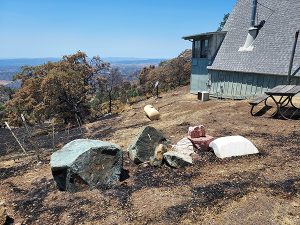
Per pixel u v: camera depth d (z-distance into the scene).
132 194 6.20
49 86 22.16
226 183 6.13
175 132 10.70
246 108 13.70
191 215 5.16
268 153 7.62
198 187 6.12
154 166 7.55
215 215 5.09
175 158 7.24
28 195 6.90
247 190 5.75
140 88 34.06
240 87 17.56
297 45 14.98
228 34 19.91
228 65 18.30
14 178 8.51
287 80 14.22
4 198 6.95
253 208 5.18
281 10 17.31
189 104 18.02
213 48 20.19
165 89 31.17
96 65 32.94
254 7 17.86
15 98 23.00
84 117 25.42
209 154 7.92
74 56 30.02
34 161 10.53
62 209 5.94
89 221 5.37
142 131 8.24
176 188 6.20
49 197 6.57
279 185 5.84
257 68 16.17
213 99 18.94
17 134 21.86
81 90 24.53
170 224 4.97
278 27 16.70
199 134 8.59
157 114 15.86
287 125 10.18
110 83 35.03
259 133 9.51
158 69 38.09
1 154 14.80
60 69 24.80
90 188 6.58
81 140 7.54
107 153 6.79
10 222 5.71
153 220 5.15
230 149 7.61
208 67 19.91
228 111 13.48
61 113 23.97
